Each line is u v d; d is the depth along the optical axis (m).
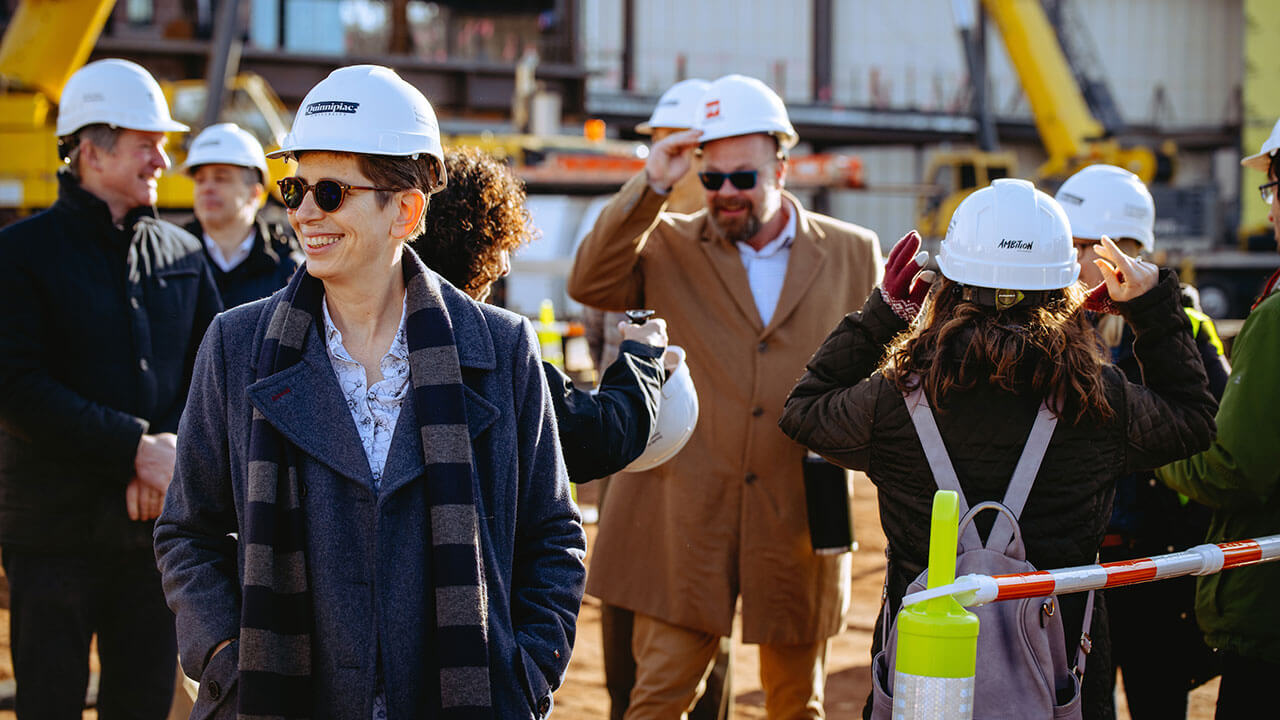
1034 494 2.45
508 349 2.20
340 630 2.00
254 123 17.67
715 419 3.82
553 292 17.98
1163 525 3.80
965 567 2.42
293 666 1.99
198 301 3.99
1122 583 2.39
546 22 32.97
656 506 3.89
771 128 3.80
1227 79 39.16
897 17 35.84
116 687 3.87
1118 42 38.47
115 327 3.71
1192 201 29.78
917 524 2.52
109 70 3.75
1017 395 2.45
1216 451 2.92
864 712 2.71
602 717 5.05
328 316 2.16
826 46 34.97
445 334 2.11
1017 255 2.46
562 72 28.66
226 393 2.12
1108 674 2.61
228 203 5.01
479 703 1.97
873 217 35.56
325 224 2.08
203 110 17.45
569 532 2.25
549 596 2.18
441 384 2.07
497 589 2.08
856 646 6.05
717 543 3.79
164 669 3.89
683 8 33.81
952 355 2.45
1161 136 35.16
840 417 2.59
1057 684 2.45
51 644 3.71
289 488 2.03
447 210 2.60
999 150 33.28
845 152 35.25
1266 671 2.95
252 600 1.97
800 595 3.80
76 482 3.70
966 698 2.12
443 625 1.99
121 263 3.75
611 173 18.55
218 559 2.16
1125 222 3.90
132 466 3.61
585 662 5.84
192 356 3.95
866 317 2.65
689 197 5.39
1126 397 2.50
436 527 2.01
